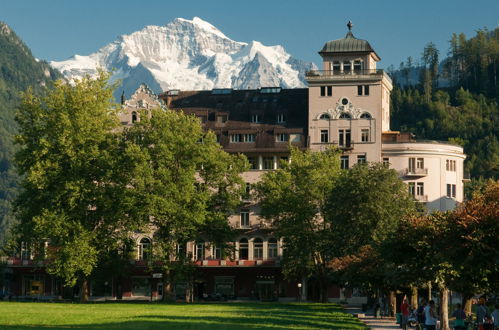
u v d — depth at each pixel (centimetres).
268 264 14612
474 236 5331
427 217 6756
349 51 15262
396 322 8256
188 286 13312
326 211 11281
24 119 12356
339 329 6631
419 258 6600
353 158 14975
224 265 14725
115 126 12675
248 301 14262
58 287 15262
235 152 15112
